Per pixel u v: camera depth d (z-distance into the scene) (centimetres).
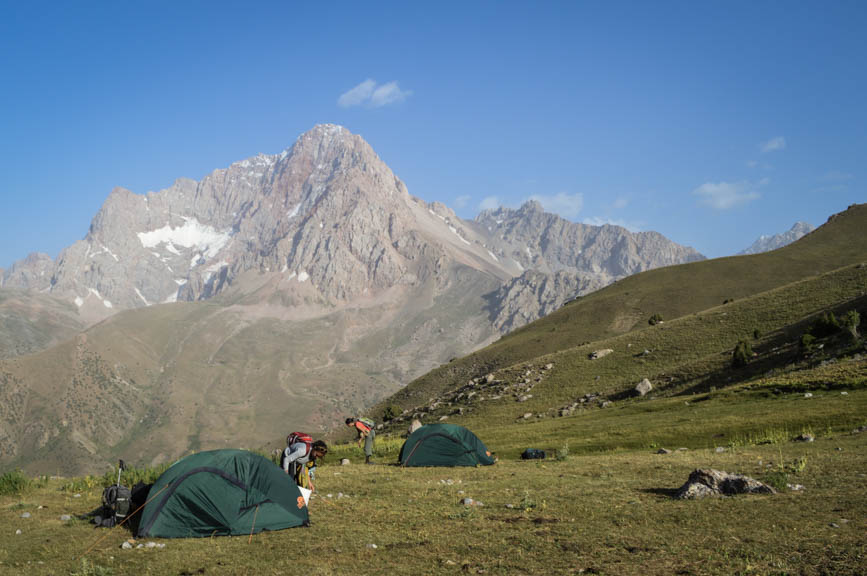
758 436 2731
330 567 923
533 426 4797
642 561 884
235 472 1207
